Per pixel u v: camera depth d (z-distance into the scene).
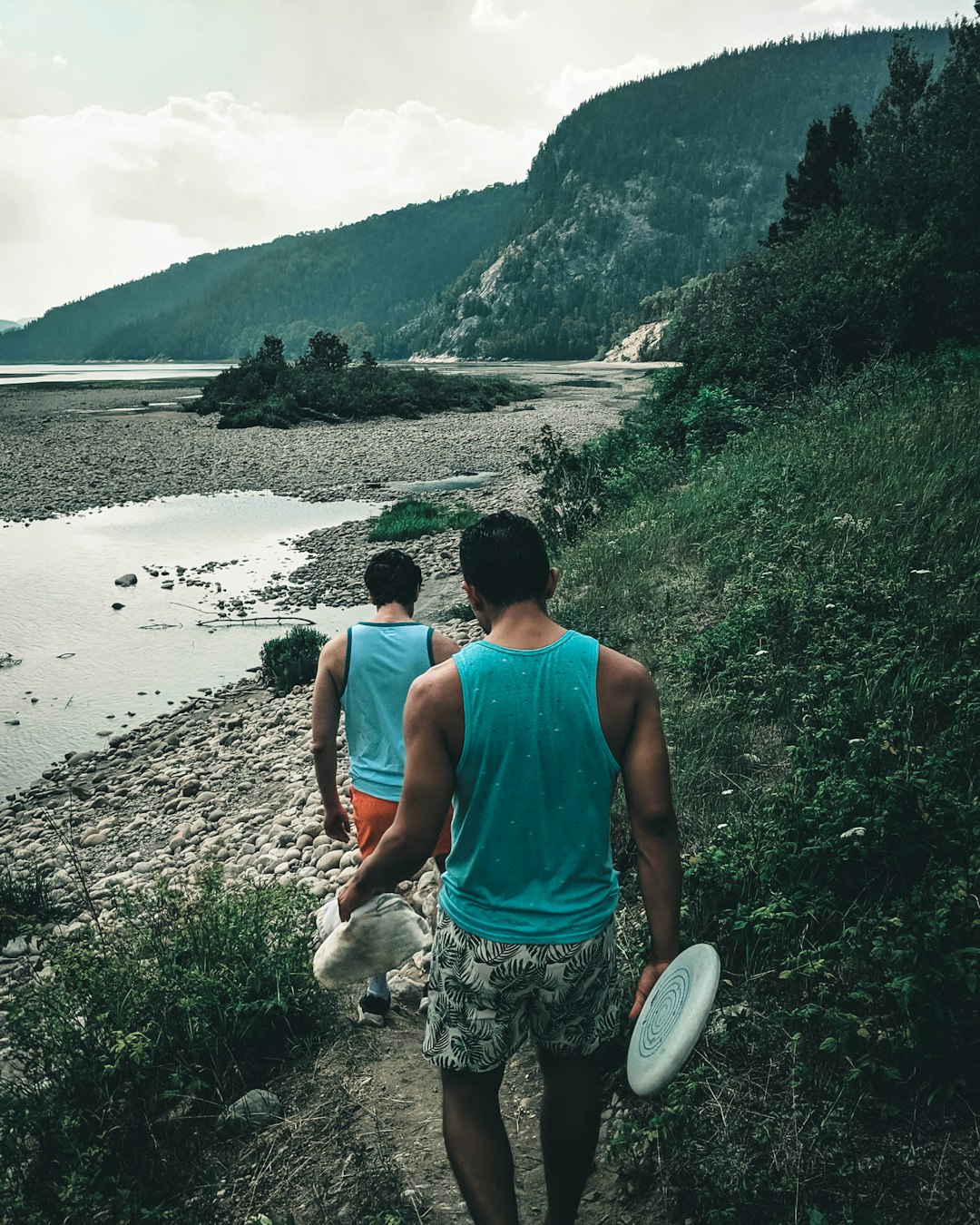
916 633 4.38
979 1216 1.92
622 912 3.31
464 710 1.75
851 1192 2.03
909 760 3.14
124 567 14.27
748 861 3.08
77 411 44.84
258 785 6.65
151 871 5.57
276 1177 2.46
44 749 8.01
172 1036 2.86
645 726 1.79
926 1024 2.26
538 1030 1.86
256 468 24.83
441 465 24.88
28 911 5.15
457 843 1.81
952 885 2.57
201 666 9.92
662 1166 2.23
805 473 7.74
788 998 2.59
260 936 3.28
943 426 7.92
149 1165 2.49
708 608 6.34
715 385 16.22
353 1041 3.03
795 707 4.22
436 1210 2.29
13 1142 2.57
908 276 16.50
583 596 7.34
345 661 3.01
